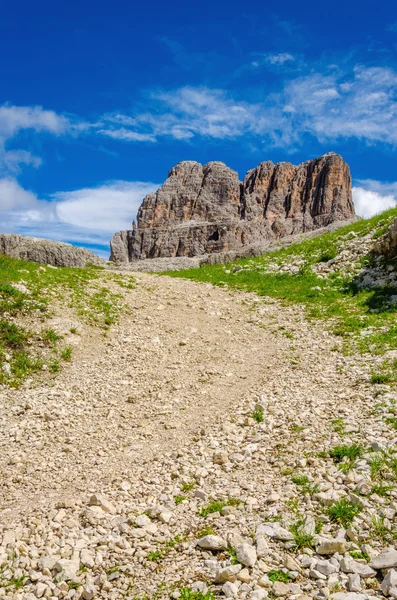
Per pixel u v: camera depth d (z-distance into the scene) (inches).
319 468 353.1
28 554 284.5
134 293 1086.4
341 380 546.9
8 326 719.7
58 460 419.5
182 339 810.8
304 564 255.9
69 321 808.9
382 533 271.6
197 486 358.0
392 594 223.8
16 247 1823.3
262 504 320.2
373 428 405.4
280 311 967.0
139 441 453.4
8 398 556.7
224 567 258.2
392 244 1057.5
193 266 1825.8
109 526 312.3
